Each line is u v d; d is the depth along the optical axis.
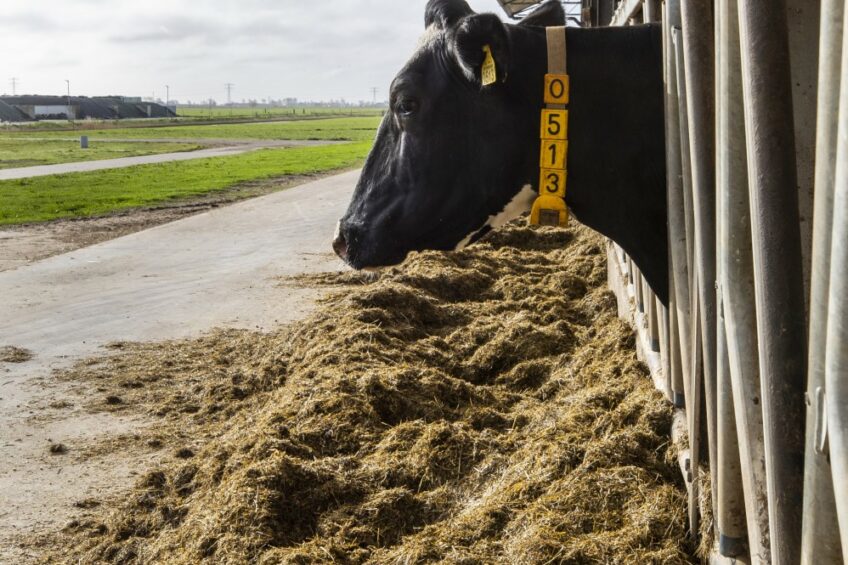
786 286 1.74
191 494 4.27
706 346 2.60
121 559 3.88
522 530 3.47
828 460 1.53
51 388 6.41
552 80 3.01
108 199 20.28
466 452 4.34
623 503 3.56
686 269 3.01
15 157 39.72
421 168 3.23
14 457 5.16
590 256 8.35
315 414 4.80
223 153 42.69
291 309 8.59
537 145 3.11
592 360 5.49
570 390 5.18
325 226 14.77
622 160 3.10
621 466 3.79
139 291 9.70
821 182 1.45
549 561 3.21
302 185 23.84
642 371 5.00
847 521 1.35
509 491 3.80
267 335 7.61
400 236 3.32
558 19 3.42
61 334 7.94
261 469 4.01
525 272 8.47
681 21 2.69
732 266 2.14
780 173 1.72
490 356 5.89
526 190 3.19
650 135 3.07
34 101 130.12
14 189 23.08
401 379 5.17
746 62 1.75
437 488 4.07
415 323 6.81
